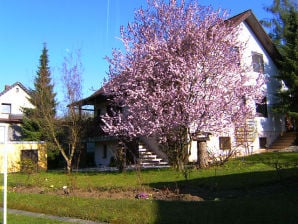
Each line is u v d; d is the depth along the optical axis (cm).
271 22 3400
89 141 2894
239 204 843
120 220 864
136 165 1733
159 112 1630
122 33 1819
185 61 1666
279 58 2725
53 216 989
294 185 1088
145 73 1697
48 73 3256
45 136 2852
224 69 1725
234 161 1806
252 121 2314
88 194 1197
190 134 1703
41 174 1972
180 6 1777
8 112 4700
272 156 1894
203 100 1625
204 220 777
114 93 1831
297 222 707
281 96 2505
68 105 2556
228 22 1967
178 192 1090
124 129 1767
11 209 1122
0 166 2628
